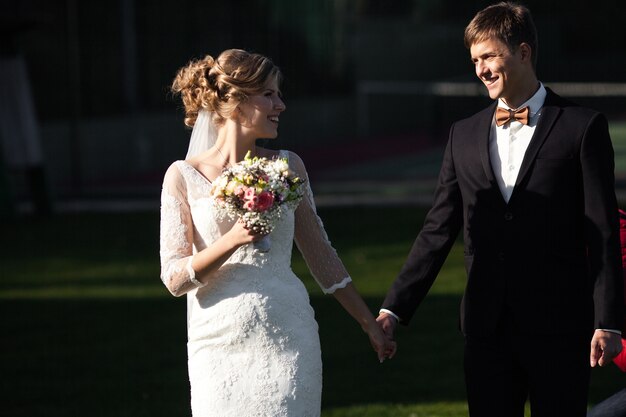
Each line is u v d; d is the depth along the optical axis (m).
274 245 5.16
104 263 14.51
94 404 8.16
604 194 4.94
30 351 9.89
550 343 5.05
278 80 5.30
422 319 10.67
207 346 5.13
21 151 18.94
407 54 38.34
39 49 26.64
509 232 5.10
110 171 26.44
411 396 8.16
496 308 5.14
